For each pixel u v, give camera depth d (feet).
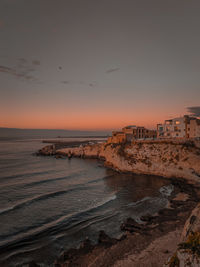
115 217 84.84
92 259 53.57
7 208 94.38
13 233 71.67
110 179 159.33
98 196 115.44
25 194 117.60
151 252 52.75
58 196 115.24
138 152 188.34
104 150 267.39
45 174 179.22
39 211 92.48
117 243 61.36
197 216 47.93
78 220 82.64
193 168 141.18
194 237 38.06
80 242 65.87
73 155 319.47
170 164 157.58
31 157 307.58
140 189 128.36
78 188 132.46
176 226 68.49
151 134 291.99
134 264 48.03
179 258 36.91
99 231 72.95
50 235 70.64
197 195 108.58
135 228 71.31
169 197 109.40
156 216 81.35
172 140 180.65
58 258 55.98
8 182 145.48
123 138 245.45
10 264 54.54
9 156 311.47
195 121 205.46
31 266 52.29
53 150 348.18
